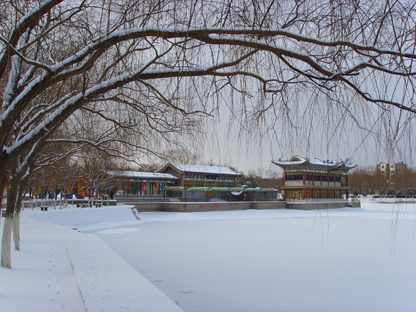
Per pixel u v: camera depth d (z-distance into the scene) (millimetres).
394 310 10086
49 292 8055
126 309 6562
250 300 10789
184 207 58688
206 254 19219
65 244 16625
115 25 5445
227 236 28922
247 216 59375
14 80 5957
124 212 43906
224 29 4684
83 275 9539
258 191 72438
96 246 16047
